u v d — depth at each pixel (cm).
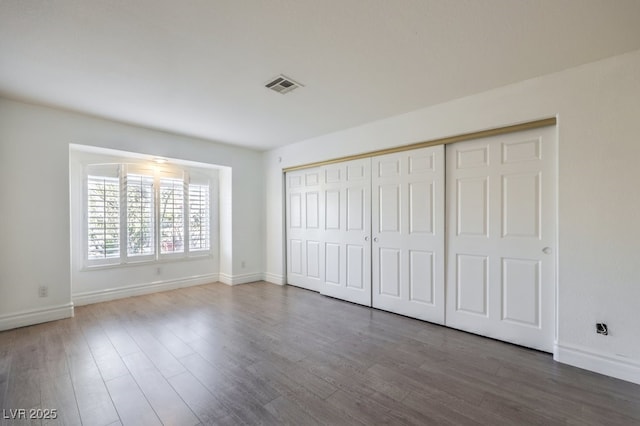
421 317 319
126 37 186
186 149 416
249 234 496
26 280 297
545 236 245
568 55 205
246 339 270
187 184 464
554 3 154
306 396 185
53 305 312
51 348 248
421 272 319
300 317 328
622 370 202
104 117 335
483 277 278
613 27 174
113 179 392
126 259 404
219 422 161
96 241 379
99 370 214
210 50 201
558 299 227
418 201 320
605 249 209
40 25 172
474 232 283
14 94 273
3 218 286
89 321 312
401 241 334
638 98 198
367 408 174
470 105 274
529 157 253
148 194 424
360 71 230
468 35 184
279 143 455
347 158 384
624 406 175
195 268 476
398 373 212
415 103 294
